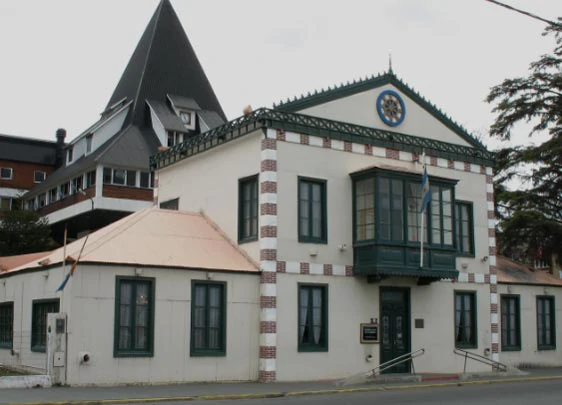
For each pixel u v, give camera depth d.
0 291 26.17
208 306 23.00
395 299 26.67
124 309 21.48
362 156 26.44
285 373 23.48
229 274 23.44
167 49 60.28
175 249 23.56
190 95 60.00
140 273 21.77
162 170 30.39
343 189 25.78
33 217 49.38
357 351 25.23
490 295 29.41
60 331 20.31
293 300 24.08
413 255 25.62
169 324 22.11
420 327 26.98
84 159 55.28
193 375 22.30
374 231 24.89
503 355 31.19
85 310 20.72
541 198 38.81
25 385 19.62
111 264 21.31
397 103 28.08
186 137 55.72
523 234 37.53
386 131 27.12
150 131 55.81
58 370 20.14
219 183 26.62
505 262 34.56
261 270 23.86
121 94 60.94
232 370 23.05
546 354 32.81
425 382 23.91
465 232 29.17
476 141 30.16
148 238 23.66
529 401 18.14
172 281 22.34
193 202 28.00
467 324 28.62
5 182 64.50
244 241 24.91
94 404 16.89
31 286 23.73
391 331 26.31
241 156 25.61
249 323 23.58
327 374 24.39
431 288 27.61
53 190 57.88
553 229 36.50
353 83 26.91
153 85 58.38
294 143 24.84
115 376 20.92
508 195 38.53
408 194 25.94
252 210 25.02
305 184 25.06
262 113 24.33
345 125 26.09
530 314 32.66
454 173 28.98
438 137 29.14
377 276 25.09
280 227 24.12
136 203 50.38
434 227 26.61
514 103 39.34
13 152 65.19
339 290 25.14
